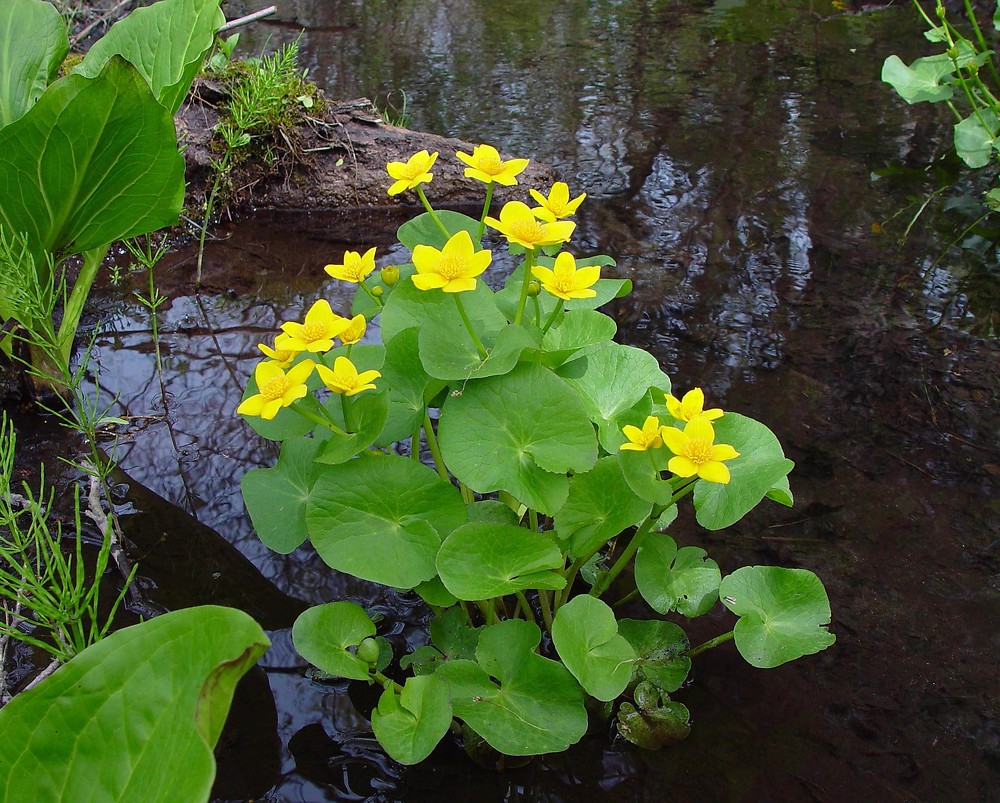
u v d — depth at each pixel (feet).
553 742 2.21
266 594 2.64
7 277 2.67
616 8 7.43
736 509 2.32
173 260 3.96
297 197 4.43
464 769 2.32
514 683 2.28
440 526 2.35
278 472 2.57
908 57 6.09
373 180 4.45
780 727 2.37
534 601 2.59
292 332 2.24
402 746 2.19
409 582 2.29
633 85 5.72
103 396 3.15
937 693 2.42
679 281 3.58
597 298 2.63
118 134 2.75
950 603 2.57
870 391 3.11
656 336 3.30
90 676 2.03
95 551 2.73
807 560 2.66
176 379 3.22
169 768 1.94
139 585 2.65
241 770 2.32
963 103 5.40
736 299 3.47
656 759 2.33
